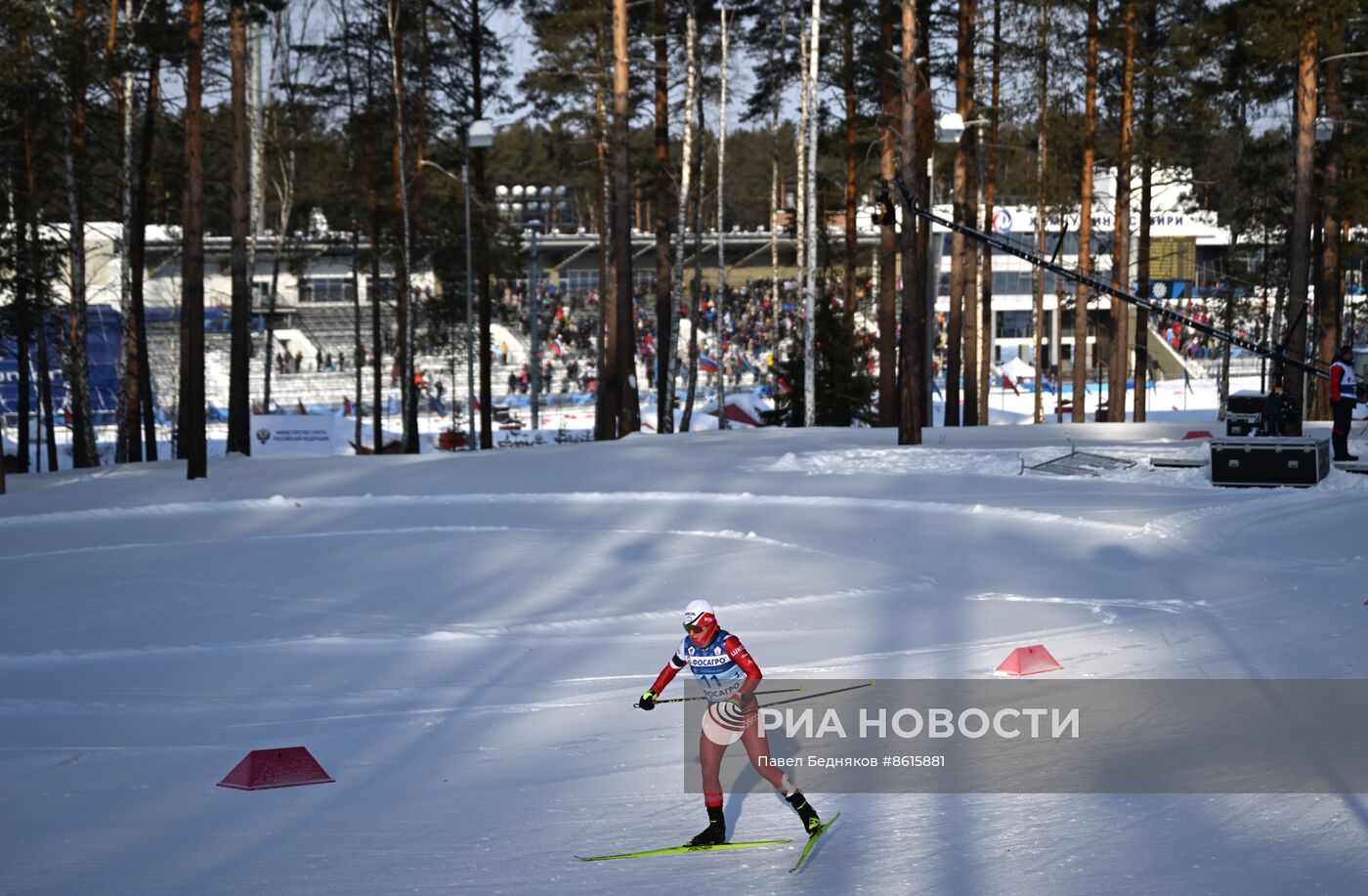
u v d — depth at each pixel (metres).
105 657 13.35
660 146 46.31
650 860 6.55
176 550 20.73
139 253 42.47
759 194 111.25
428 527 22.55
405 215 46.56
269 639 14.09
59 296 42.00
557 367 82.56
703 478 27.73
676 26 49.12
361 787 8.40
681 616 14.93
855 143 47.62
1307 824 6.50
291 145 54.56
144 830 7.45
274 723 10.56
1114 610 14.52
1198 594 15.35
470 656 13.22
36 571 19.06
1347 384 25.06
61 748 9.73
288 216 65.75
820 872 6.22
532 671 12.43
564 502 25.53
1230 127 51.75
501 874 6.38
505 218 53.84
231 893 6.20
